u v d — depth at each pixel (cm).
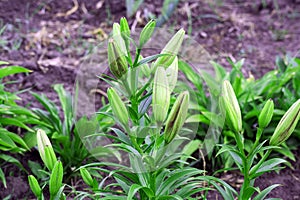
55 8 439
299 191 284
